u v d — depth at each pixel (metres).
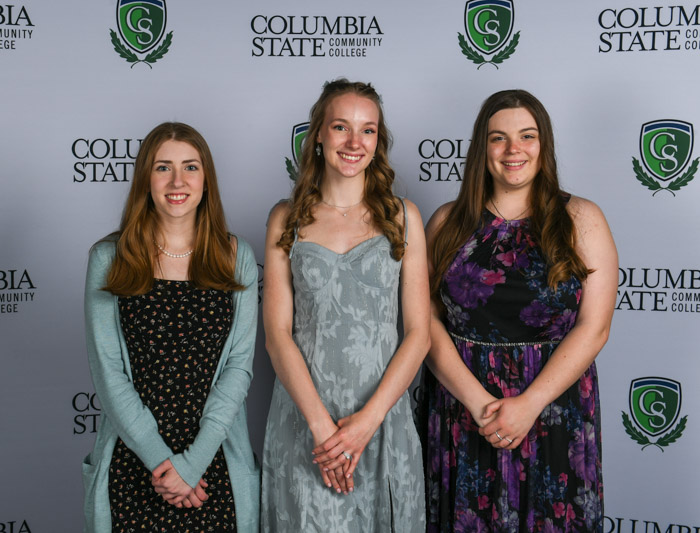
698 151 2.50
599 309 1.95
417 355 1.89
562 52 2.56
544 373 1.91
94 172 2.60
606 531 2.66
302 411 1.82
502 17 2.58
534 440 1.93
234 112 2.63
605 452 2.64
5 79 2.52
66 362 2.63
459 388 1.96
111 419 1.77
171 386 1.79
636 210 2.56
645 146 2.54
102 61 2.57
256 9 2.61
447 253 2.04
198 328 1.82
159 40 2.59
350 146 1.85
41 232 2.58
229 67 2.62
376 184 1.96
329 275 1.86
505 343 1.97
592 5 2.53
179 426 1.79
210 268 1.86
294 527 1.89
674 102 2.51
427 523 2.10
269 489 1.97
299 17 2.62
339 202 1.95
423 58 2.62
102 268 1.82
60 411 2.64
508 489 1.95
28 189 2.56
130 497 1.79
